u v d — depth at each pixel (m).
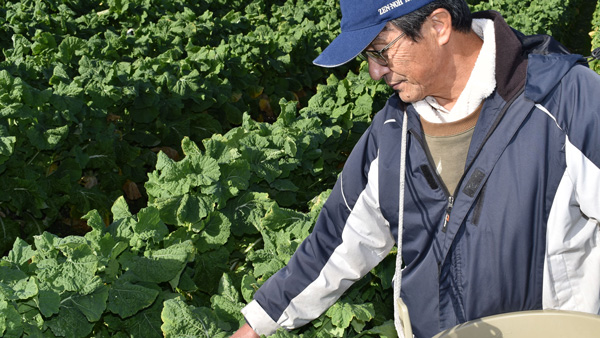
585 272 1.66
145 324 2.76
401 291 1.89
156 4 8.34
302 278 2.00
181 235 3.13
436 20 1.61
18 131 4.54
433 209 1.76
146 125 5.57
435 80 1.67
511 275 1.64
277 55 7.08
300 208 4.77
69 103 4.78
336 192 1.96
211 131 5.95
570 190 1.58
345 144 5.24
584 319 1.56
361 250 1.96
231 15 8.34
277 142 3.97
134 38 6.58
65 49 5.79
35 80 5.43
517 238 1.61
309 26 7.99
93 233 2.74
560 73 1.57
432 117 1.73
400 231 1.79
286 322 2.06
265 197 3.47
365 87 5.43
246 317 2.08
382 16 1.60
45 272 2.43
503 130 1.61
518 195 1.60
